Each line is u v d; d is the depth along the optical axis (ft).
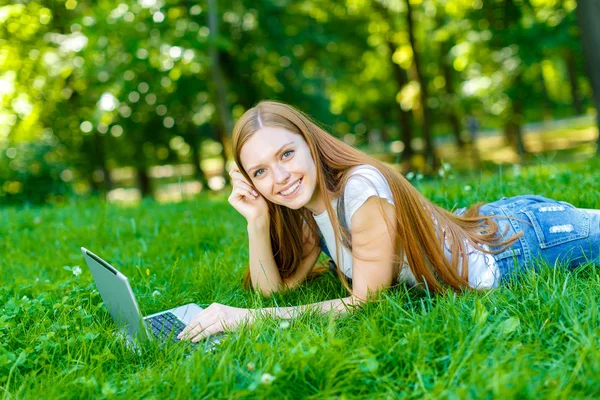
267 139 7.98
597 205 12.37
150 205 24.09
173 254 13.82
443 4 57.26
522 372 5.61
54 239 17.21
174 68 38.17
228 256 12.63
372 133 86.89
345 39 58.23
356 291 8.39
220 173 66.64
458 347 6.34
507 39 46.75
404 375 6.31
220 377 6.44
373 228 8.16
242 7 45.32
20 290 11.23
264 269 9.91
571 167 23.56
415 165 63.36
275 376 6.03
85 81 44.29
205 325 8.19
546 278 8.32
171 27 38.50
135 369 7.47
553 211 9.00
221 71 46.83
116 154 54.90
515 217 8.98
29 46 44.34
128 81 39.45
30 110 48.03
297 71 48.67
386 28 62.90
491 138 90.02
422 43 67.05
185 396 6.23
